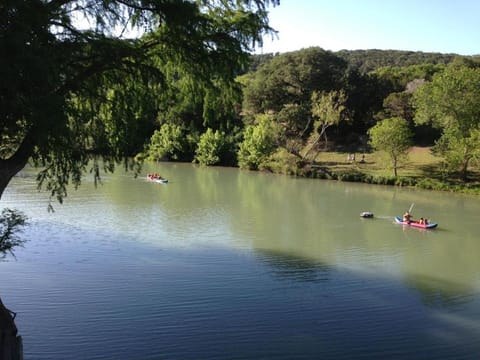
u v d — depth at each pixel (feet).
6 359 35.60
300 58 292.40
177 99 45.68
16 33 28.50
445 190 176.24
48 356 44.57
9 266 68.74
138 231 93.20
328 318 55.57
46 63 30.22
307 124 242.37
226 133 261.44
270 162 219.82
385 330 52.90
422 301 62.49
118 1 36.99
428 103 199.52
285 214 118.32
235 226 101.81
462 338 51.65
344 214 122.42
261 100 290.35
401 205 139.95
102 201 122.31
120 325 51.47
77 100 41.04
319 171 202.90
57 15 33.86
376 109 280.10
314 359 45.83
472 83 189.16
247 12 41.93
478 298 64.59
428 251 89.20
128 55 38.73
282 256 81.00
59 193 40.16
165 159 261.44
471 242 97.14
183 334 49.90
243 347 47.65
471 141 179.01
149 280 65.67
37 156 37.06
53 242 81.97
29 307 55.26
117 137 41.60
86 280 64.64
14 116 31.27
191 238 90.12
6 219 56.65
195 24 38.52
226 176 198.39
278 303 59.41
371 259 81.97
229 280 67.26
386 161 203.72
